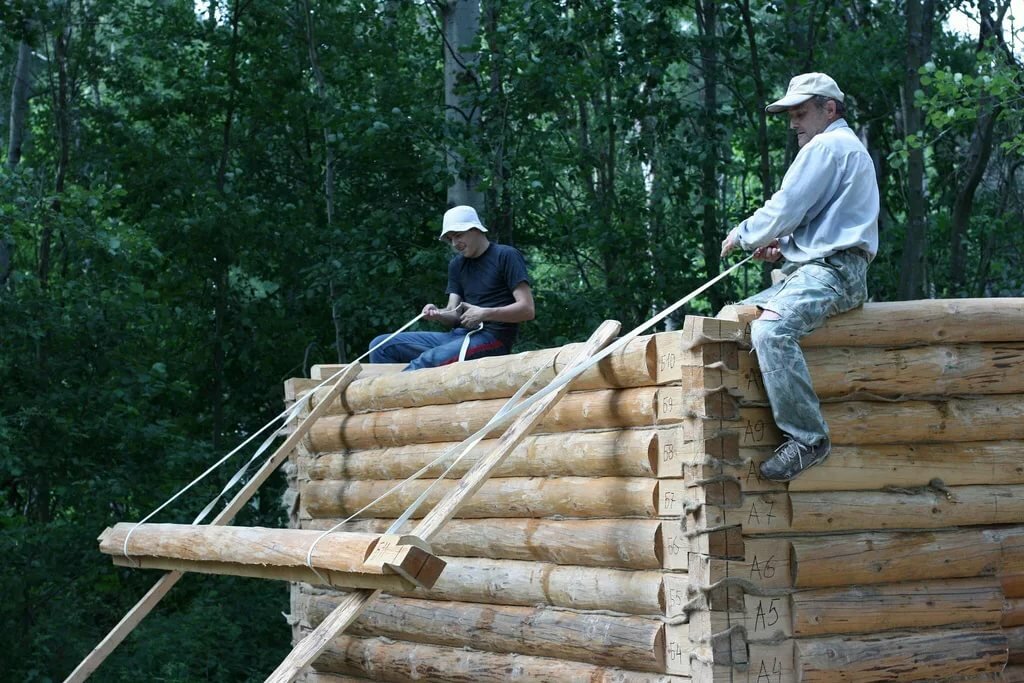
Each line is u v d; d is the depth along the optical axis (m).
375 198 16.56
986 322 5.28
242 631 14.42
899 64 16.55
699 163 16.00
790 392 4.85
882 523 5.19
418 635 6.74
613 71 15.30
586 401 5.72
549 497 5.86
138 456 13.59
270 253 16.64
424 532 5.19
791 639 5.00
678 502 5.14
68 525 13.08
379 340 8.09
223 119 17.84
